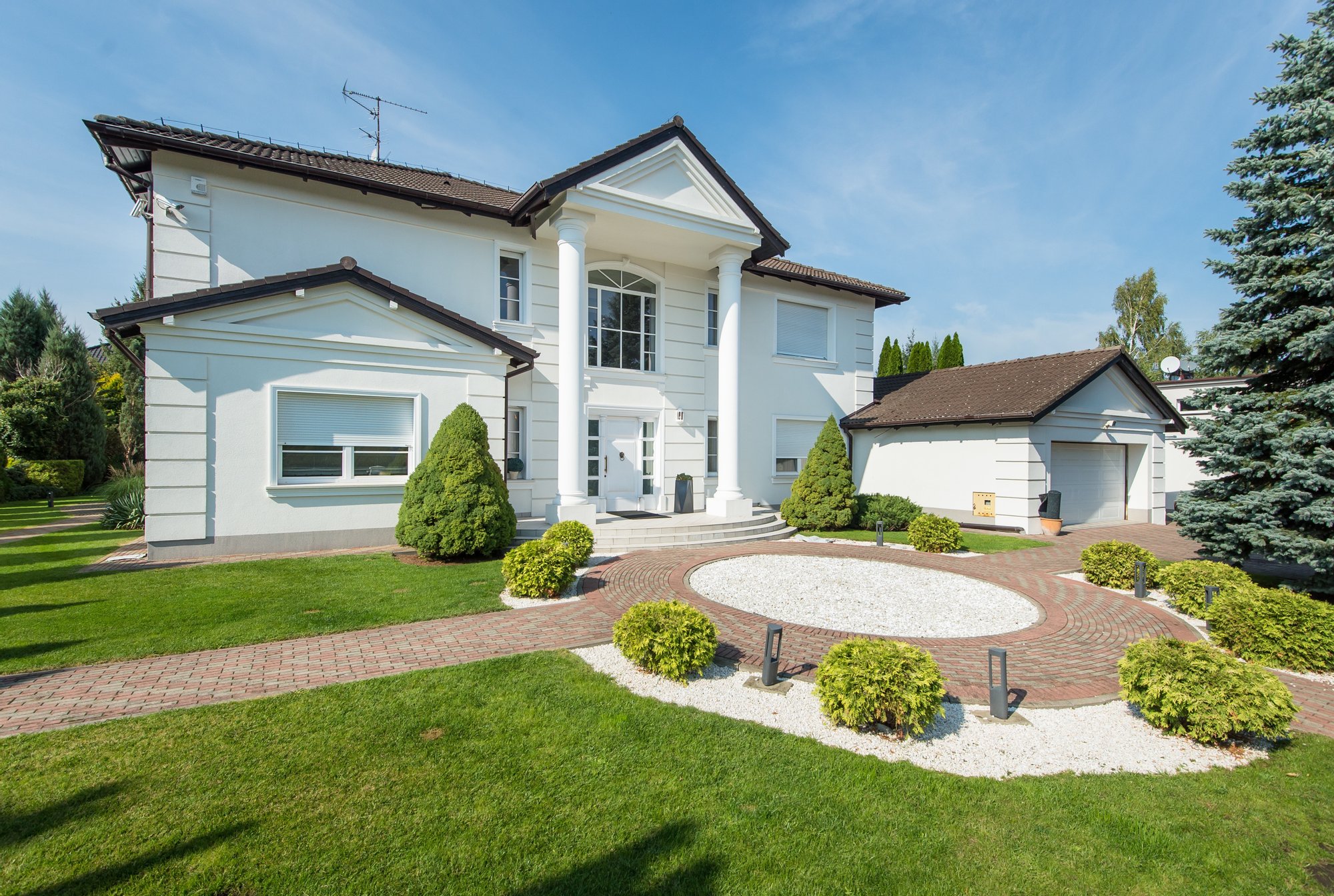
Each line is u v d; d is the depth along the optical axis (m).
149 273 11.77
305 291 10.38
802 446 18.80
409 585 8.35
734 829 3.35
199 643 5.98
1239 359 9.45
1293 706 4.56
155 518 9.51
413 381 11.39
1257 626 6.52
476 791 3.61
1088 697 5.43
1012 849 3.30
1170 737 4.77
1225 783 4.11
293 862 2.96
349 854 3.02
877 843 3.29
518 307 14.10
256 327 10.09
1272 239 8.80
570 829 3.28
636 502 15.73
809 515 15.45
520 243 13.84
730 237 14.27
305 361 10.48
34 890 2.74
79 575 8.54
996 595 9.02
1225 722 4.46
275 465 10.29
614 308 15.48
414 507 9.95
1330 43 8.02
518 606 7.63
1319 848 3.42
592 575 9.47
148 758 3.85
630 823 3.36
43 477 25.25
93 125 9.70
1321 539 8.45
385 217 12.41
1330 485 8.16
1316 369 8.98
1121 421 17.59
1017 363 18.56
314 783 3.62
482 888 2.84
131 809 3.33
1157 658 4.97
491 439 12.07
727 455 14.73
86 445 27.62
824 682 4.76
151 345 9.43
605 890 2.86
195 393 9.73
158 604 7.21
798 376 18.58
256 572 8.83
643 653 5.54
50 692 4.83
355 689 4.99
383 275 12.41
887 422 17.94
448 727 4.38
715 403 17.03
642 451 15.89
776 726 4.67
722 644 6.50
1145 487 18.39
